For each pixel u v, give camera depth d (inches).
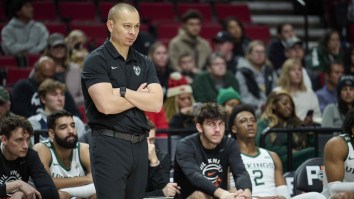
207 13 919.7
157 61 680.4
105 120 341.1
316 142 515.5
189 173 434.6
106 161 339.6
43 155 439.5
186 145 445.7
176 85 645.9
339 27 895.1
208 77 661.3
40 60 581.6
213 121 438.0
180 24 856.9
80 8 867.4
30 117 544.7
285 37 778.2
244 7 941.8
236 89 676.7
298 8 1007.0
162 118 591.2
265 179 470.6
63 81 639.1
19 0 721.0
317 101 649.0
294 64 644.1
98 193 343.0
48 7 849.5
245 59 714.2
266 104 556.7
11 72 681.6
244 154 474.9
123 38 341.7
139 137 345.1
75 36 677.9
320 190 454.9
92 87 338.6
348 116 417.1
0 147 418.3
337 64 667.4
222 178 448.5
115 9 342.6
